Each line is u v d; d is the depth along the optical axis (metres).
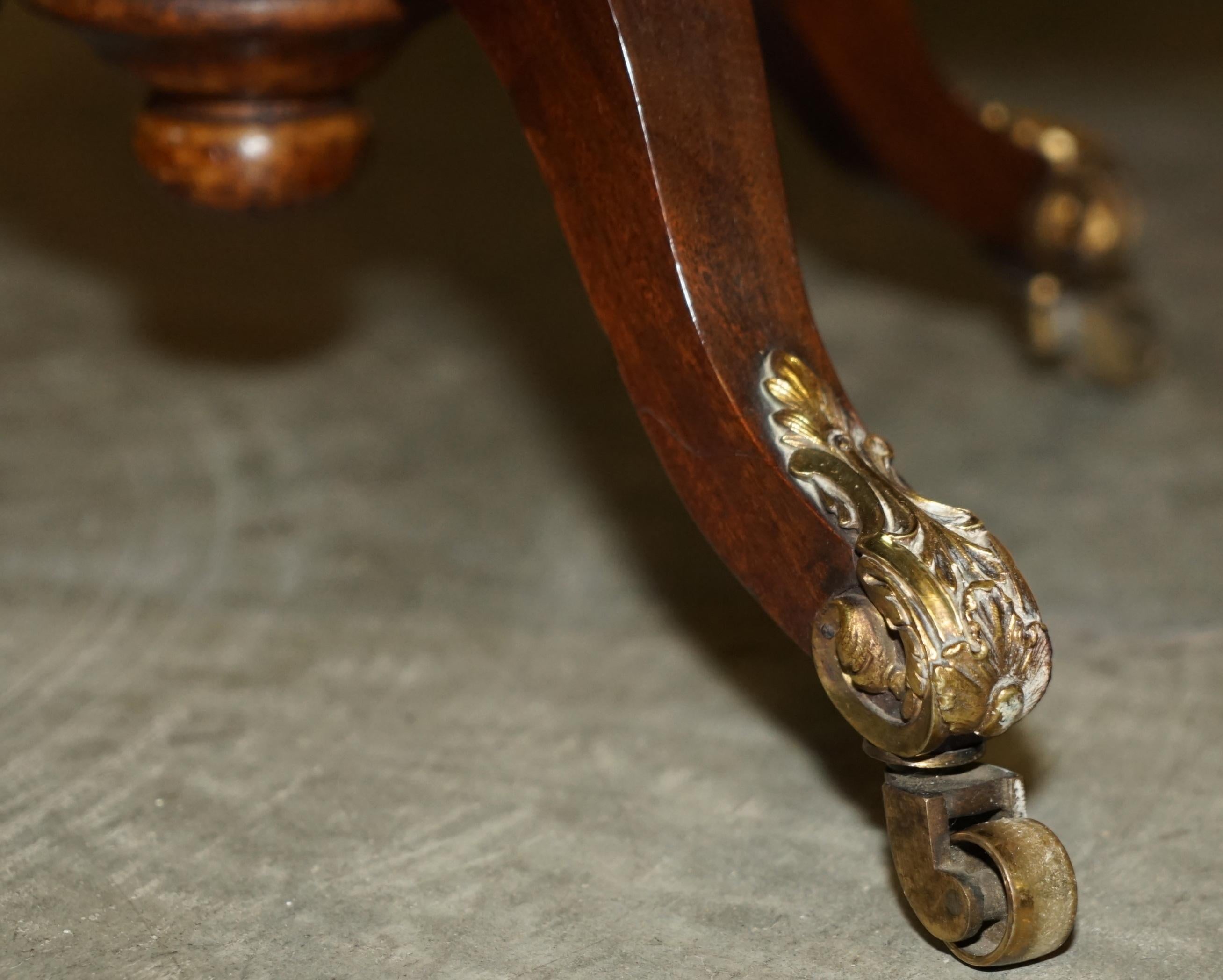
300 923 0.89
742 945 0.88
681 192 0.87
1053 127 1.29
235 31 0.92
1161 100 2.39
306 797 0.95
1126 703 1.00
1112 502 1.17
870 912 0.89
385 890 0.90
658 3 0.87
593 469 1.25
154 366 1.44
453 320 1.58
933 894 0.85
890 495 0.85
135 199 1.97
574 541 1.15
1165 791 0.95
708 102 0.88
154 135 0.96
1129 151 2.12
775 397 0.87
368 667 1.04
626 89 0.87
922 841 0.85
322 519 1.16
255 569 1.12
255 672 1.03
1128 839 0.93
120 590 1.09
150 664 1.04
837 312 1.61
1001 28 2.94
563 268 1.73
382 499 1.19
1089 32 2.90
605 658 1.05
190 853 0.92
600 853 0.92
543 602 1.10
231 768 0.97
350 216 1.91
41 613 1.07
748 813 0.94
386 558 1.13
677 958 0.87
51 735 0.98
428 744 0.99
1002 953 0.84
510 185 2.04
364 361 1.47
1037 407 1.35
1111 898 0.90
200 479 1.21
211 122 0.95
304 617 1.08
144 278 1.69
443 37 2.96
